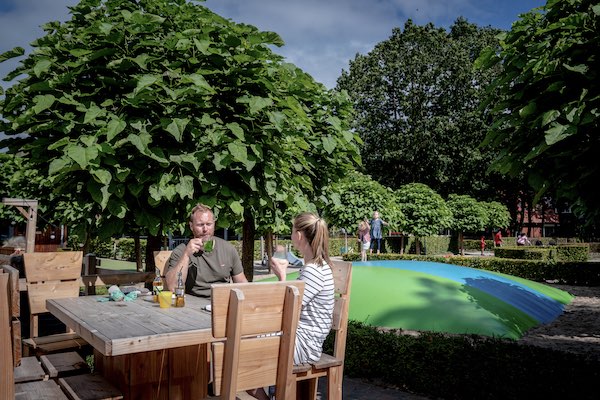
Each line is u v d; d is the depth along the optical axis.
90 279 5.32
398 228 27.95
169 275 4.26
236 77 5.00
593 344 7.35
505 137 5.32
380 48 43.28
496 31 44.75
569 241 49.00
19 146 5.15
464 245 46.09
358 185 21.42
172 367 3.59
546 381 4.56
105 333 2.78
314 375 3.66
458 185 40.06
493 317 7.79
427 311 7.64
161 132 4.76
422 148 38.66
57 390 3.31
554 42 4.97
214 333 2.53
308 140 6.31
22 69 4.88
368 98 40.78
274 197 5.60
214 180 4.91
